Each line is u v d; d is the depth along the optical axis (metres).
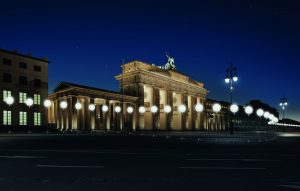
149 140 32.81
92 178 9.51
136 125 83.06
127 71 87.38
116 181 9.05
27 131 58.16
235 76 43.56
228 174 10.17
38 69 64.69
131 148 20.75
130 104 82.50
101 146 22.70
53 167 11.71
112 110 85.81
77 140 31.61
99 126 77.75
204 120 116.44
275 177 9.62
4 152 17.55
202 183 8.73
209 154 16.44
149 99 89.69
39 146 22.47
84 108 71.06
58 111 74.56
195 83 112.25
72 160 13.86
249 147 22.03
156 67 92.06
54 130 62.34
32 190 7.90
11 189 8.02
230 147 21.98
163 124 92.62
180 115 100.12
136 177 9.66
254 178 9.46
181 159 14.17
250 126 161.75
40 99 64.56
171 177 9.66
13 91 59.50
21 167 11.72
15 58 60.44
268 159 14.15
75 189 8.01
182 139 35.62
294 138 41.12
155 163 12.84
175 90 98.12
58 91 73.19
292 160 13.77
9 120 58.44
